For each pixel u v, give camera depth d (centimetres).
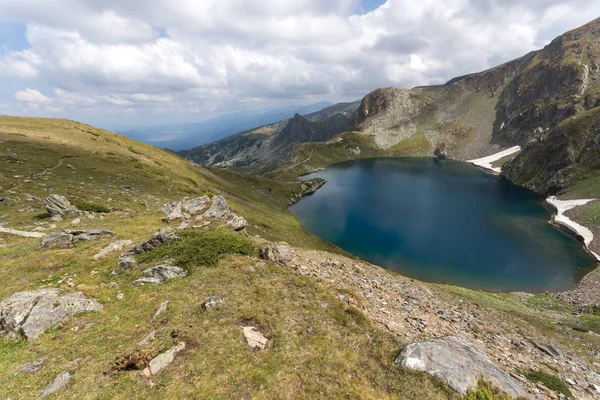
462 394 1225
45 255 2411
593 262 7512
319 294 1956
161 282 2072
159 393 1129
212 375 1241
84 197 4647
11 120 9206
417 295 2883
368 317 1827
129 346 1407
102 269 2236
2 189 4228
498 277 6819
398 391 1238
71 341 1428
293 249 3488
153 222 3581
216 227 3366
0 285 1928
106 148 8906
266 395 1162
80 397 1072
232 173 15312
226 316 1652
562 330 3175
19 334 1449
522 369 1653
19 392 1095
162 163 10262
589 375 1878
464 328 2169
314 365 1341
